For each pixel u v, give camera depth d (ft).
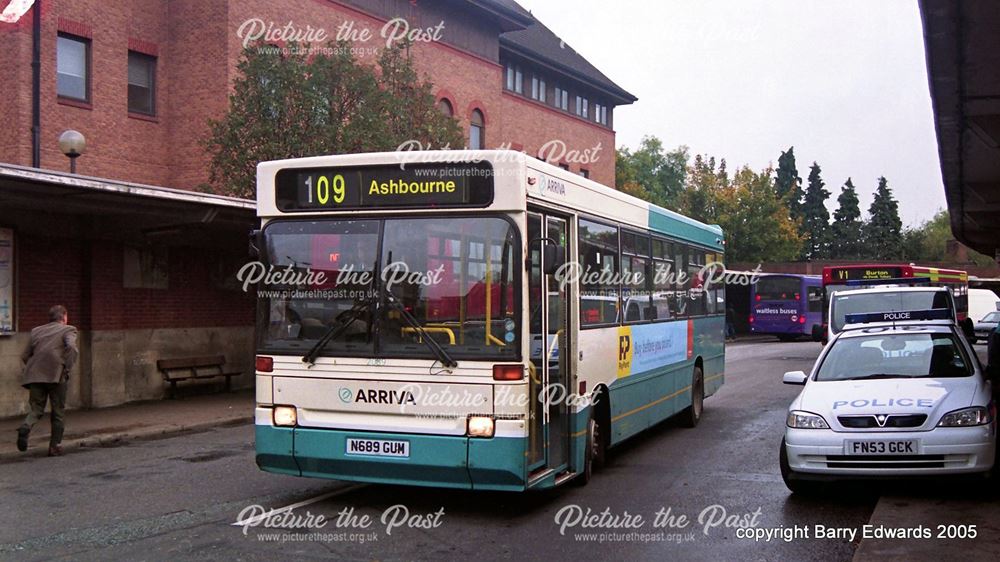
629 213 35.78
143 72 76.84
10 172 36.78
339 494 29.22
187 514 26.37
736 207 201.16
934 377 30.04
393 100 66.49
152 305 57.77
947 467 26.50
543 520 25.86
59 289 52.08
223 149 64.08
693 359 46.03
